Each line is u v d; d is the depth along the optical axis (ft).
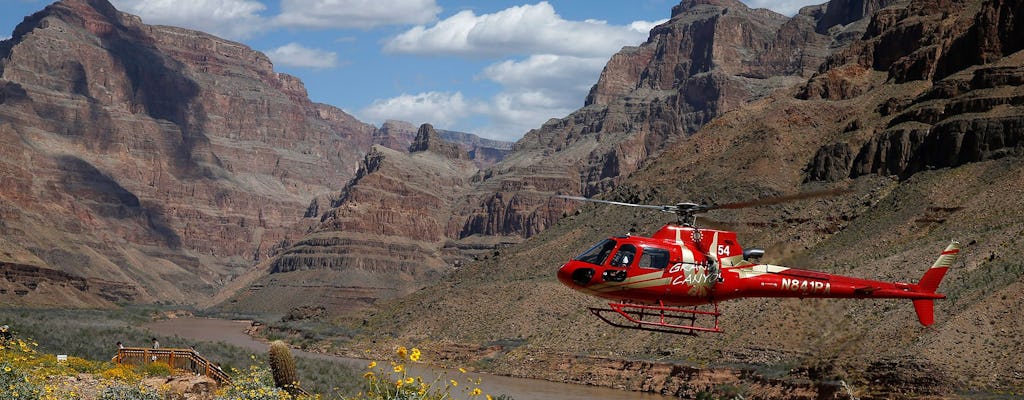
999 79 443.32
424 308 536.42
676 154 611.47
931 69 534.37
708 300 107.04
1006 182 368.07
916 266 317.22
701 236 107.86
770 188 499.10
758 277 108.58
